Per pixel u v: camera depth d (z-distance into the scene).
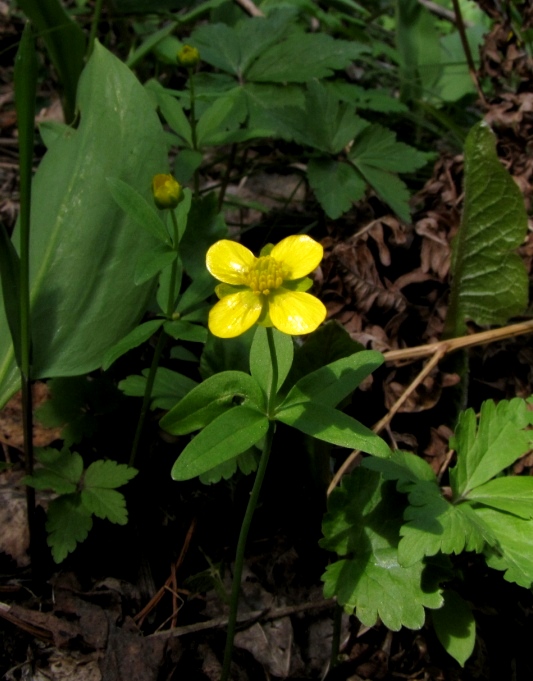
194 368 0.34
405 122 0.48
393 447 0.32
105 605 0.29
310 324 0.23
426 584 0.26
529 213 0.37
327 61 0.39
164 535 0.31
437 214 0.35
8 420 0.33
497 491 0.27
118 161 0.30
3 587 0.29
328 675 0.29
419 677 0.29
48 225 0.30
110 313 0.29
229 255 0.24
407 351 0.32
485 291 0.33
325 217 0.38
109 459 0.31
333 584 0.27
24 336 0.27
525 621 0.30
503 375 0.34
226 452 0.24
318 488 0.31
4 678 0.27
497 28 0.42
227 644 0.27
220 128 0.37
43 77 0.49
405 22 0.50
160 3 0.45
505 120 0.38
